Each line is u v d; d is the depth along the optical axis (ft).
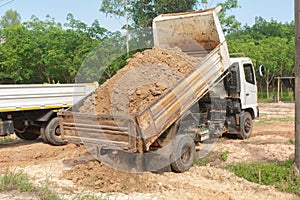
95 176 23.02
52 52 77.82
